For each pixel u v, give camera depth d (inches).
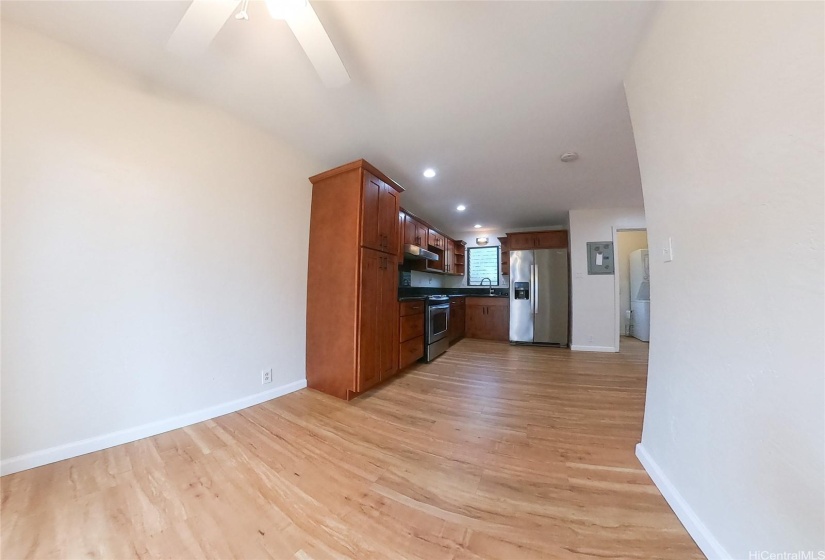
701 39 37.7
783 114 26.1
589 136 88.2
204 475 52.1
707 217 37.6
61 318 55.7
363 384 91.0
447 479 51.8
